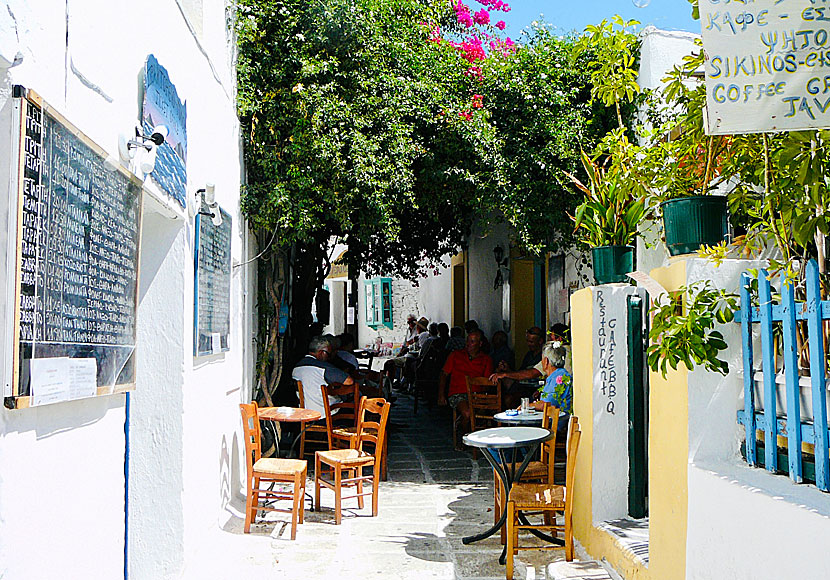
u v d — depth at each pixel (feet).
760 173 12.23
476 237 46.68
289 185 25.04
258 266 28.53
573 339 19.79
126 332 11.16
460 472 28.58
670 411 12.98
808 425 9.89
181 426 15.58
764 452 11.32
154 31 13.37
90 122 9.78
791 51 9.17
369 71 25.88
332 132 24.84
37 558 7.84
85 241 9.36
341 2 25.16
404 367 53.11
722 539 10.78
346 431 25.16
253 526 20.74
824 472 9.42
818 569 8.42
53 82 8.44
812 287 9.50
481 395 30.55
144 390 15.61
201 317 17.47
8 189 7.27
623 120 26.91
